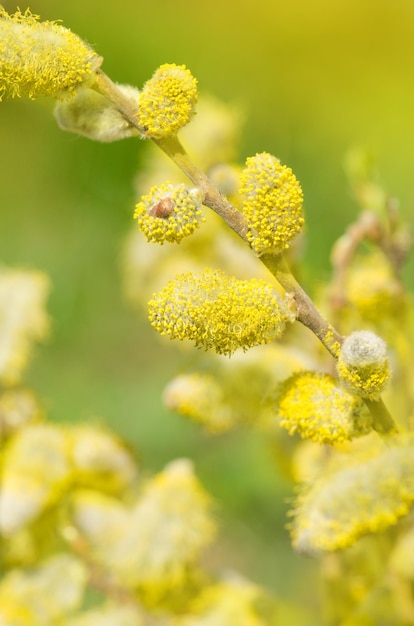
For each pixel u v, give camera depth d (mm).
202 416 569
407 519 546
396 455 499
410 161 1350
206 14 1491
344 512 499
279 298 466
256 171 462
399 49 1453
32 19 470
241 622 602
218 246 647
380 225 604
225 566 916
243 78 1463
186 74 469
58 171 1287
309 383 486
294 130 1394
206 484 949
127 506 624
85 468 610
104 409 1094
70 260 1227
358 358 461
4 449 616
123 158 1246
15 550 611
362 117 1406
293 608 622
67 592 607
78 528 610
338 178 1265
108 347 1170
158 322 458
